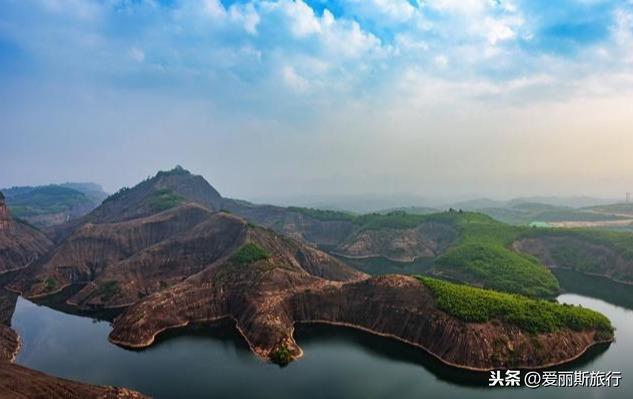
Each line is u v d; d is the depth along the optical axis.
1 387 78.94
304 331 143.12
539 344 117.94
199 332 145.88
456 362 117.75
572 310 134.38
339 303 152.75
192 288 162.62
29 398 78.00
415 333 132.12
